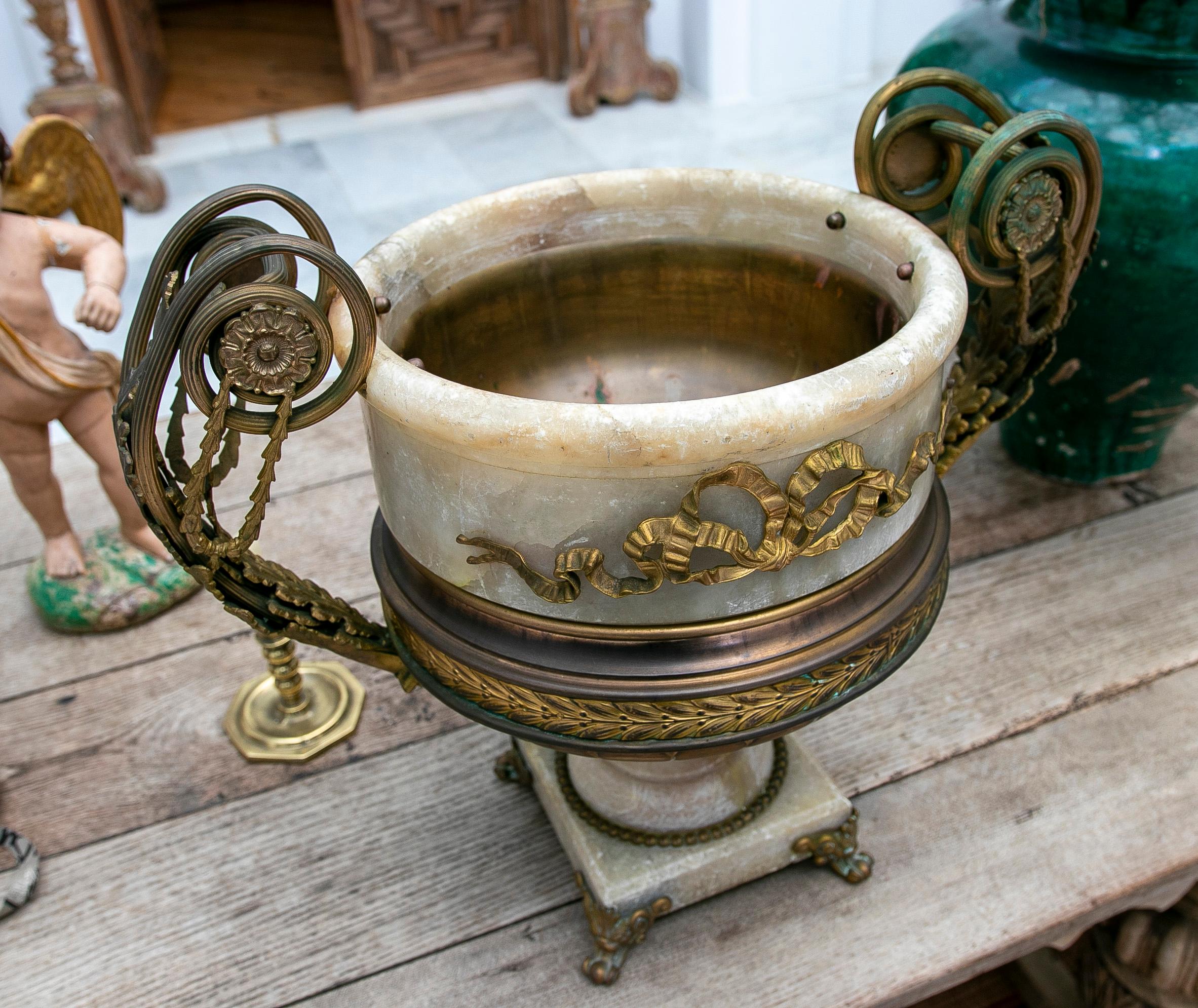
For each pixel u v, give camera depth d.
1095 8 1.13
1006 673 1.17
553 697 0.71
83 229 1.21
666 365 1.00
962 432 0.91
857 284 0.87
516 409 0.62
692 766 0.94
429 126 3.43
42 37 3.06
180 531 0.74
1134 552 1.32
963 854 0.99
